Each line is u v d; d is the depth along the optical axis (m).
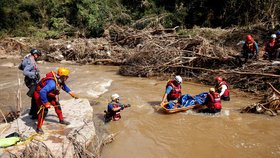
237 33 14.25
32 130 6.13
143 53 12.81
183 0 19.69
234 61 11.18
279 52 10.71
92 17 19.59
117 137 6.68
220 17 18.73
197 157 5.84
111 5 20.73
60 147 5.42
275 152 5.96
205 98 8.40
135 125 7.30
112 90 10.28
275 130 6.96
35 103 6.49
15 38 20.70
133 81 11.63
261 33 13.98
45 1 23.73
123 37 17.23
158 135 6.79
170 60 12.27
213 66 11.82
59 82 6.04
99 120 7.58
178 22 18.69
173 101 8.21
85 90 10.25
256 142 6.39
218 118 7.70
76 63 15.98
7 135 5.88
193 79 11.65
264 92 9.73
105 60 15.34
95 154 5.64
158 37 14.66
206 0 19.00
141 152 6.05
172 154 5.96
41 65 15.49
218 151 6.04
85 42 16.78
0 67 14.71
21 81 11.52
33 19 24.00
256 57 10.64
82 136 5.98
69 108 7.59
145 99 9.27
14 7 23.64
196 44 12.80
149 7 19.86
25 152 5.12
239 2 17.91
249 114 7.96
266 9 16.44
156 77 12.25
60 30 21.31
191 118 7.71
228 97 9.07
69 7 22.33
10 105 8.67
